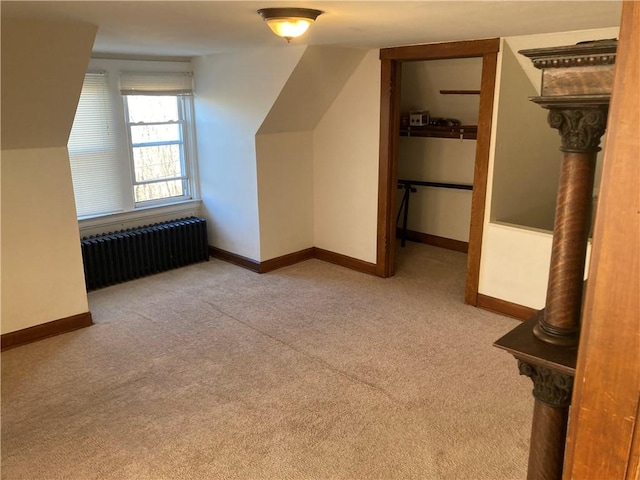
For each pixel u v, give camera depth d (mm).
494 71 3779
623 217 714
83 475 2457
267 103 4609
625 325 745
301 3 2385
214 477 2441
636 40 666
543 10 2539
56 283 3832
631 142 688
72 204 3834
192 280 5012
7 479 2432
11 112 3256
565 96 1089
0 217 3508
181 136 5500
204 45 4207
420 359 3471
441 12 2607
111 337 3844
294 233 5406
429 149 6039
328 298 4531
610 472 814
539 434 1250
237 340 3775
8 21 2791
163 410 2951
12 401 3043
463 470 2467
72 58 3188
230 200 5316
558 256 1169
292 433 2744
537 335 1218
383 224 4848
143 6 2455
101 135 4816
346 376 3277
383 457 2559
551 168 4617
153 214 5348
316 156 5328
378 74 4547
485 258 4172
